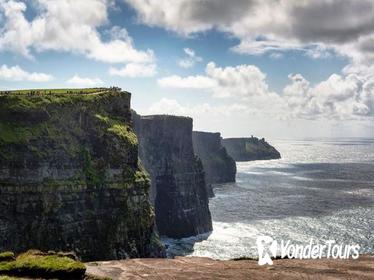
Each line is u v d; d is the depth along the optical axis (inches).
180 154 6599.4
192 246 5221.5
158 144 6333.7
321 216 6584.6
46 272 805.2
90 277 813.9
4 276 791.1
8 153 3211.1
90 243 3366.1
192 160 6786.4
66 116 3634.4
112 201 3570.4
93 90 4286.4
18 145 3267.7
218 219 6643.7
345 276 813.9
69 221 3299.7
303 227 5831.7
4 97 3489.2
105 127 3774.6
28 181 3225.9
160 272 858.1
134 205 3661.4
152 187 6102.4
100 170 3612.2
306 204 7731.3
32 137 3358.8
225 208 7519.7
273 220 6392.7
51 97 3681.1
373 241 4970.5
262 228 5885.8
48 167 3341.5
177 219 6053.2
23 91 4023.1
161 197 6205.7
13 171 3189.0
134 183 3740.2
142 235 3631.9
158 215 6186.0
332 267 879.1
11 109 3420.3
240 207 7583.7
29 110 3452.3
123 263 926.4
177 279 812.0
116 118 4015.8
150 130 6279.5
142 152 6043.3
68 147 3513.8
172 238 5905.5
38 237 3152.1
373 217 6437.0
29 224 3161.9
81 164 3548.2
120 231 3472.0
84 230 3368.6
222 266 902.4
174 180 6220.5
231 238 5467.5
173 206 6127.0
